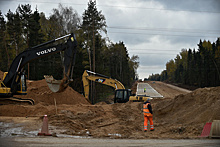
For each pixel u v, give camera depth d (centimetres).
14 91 1658
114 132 1065
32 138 823
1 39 5156
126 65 9456
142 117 1533
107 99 4850
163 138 902
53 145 717
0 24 5147
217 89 1347
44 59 4700
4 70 5306
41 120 1217
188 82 10825
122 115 1593
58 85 1675
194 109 1277
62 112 1450
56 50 1648
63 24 3881
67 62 1630
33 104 1688
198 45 9794
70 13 3916
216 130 907
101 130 1089
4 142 746
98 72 4809
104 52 6147
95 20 3797
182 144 776
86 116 1438
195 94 1428
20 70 1684
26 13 4291
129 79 10569
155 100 2098
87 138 870
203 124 1076
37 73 4569
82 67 4631
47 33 4838
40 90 2270
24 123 1116
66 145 723
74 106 1767
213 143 797
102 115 1559
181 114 1331
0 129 973
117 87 2653
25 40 4747
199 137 921
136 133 1063
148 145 754
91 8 3797
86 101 2595
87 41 4266
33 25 4281
